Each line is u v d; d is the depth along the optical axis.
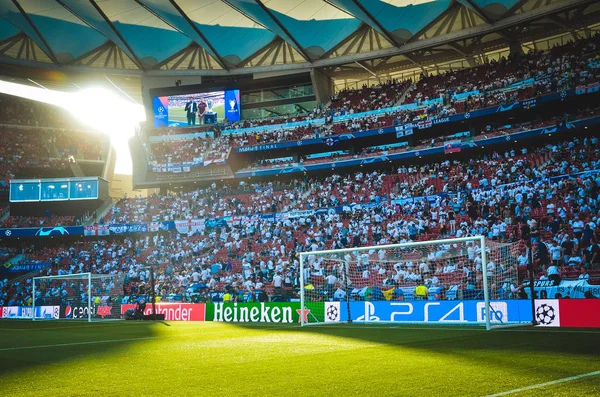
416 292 24.52
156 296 32.78
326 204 41.94
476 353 10.79
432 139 41.31
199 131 50.91
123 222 47.91
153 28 46.34
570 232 27.59
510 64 43.22
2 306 39.50
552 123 36.72
